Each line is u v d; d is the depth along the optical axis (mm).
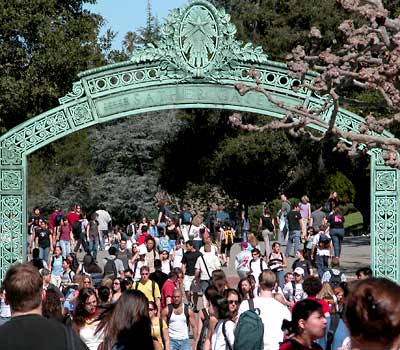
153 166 66125
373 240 22141
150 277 22266
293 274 22406
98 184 64875
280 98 22047
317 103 21891
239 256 26812
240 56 21984
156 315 16281
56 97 35406
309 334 10758
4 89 34625
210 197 60656
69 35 36406
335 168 54281
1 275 22266
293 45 50469
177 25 21984
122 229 53031
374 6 12688
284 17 51781
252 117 53188
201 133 59969
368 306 5594
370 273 17094
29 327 7238
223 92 22109
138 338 10852
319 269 28156
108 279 20391
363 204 55938
